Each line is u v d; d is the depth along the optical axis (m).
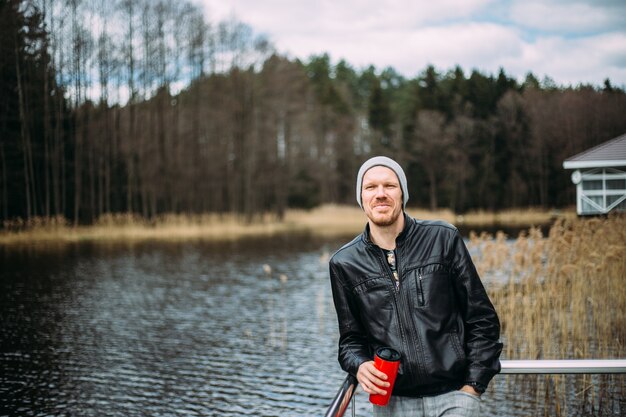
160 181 36.88
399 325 2.31
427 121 53.06
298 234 34.09
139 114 38.53
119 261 20.39
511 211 39.28
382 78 84.94
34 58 30.52
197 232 33.19
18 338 9.96
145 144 37.50
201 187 40.28
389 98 77.19
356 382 2.38
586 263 8.30
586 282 8.74
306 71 78.94
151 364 8.46
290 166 50.78
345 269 2.44
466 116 49.75
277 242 28.55
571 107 27.53
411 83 73.31
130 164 35.31
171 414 6.48
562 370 2.42
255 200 43.62
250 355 8.96
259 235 33.00
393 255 2.38
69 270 17.84
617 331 7.80
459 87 54.53
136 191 35.88
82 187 33.03
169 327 10.88
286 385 7.50
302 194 54.50
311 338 10.01
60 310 12.32
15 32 28.72
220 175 42.34
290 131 51.47
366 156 62.53
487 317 2.29
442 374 2.26
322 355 8.94
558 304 8.38
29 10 29.92
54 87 31.81
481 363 2.25
